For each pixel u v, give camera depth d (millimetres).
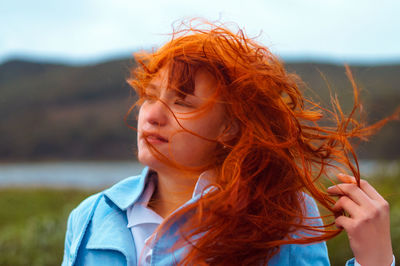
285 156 1227
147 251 1196
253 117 1253
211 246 1108
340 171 1338
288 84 1354
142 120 1224
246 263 1126
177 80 1192
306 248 1256
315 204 1390
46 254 4609
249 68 1254
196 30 1328
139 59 1311
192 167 1214
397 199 4465
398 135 20781
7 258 4508
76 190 15820
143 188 1275
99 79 65000
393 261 1120
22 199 13109
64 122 56812
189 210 1176
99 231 1257
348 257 3740
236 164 1173
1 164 48688
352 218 1153
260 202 1191
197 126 1193
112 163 47500
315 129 1369
